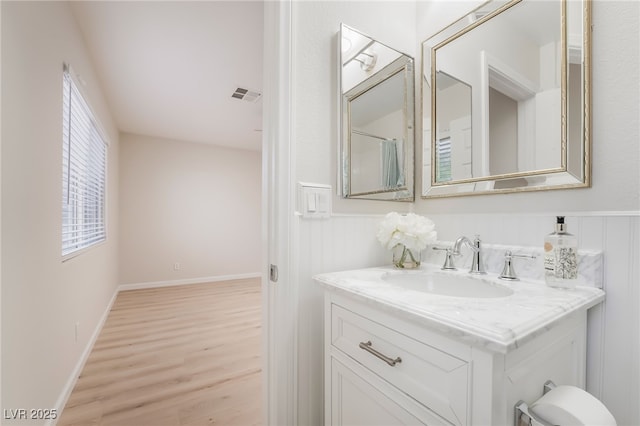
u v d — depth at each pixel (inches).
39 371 54.2
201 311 134.6
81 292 85.8
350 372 32.5
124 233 177.0
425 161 50.1
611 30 31.3
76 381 75.8
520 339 19.6
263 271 42.2
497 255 38.9
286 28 40.7
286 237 39.6
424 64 50.7
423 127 50.4
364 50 46.9
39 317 54.7
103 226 132.9
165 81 114.5
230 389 72.5
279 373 39.1
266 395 40.9
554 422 22.5
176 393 70.8
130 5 75.5
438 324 22.4
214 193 206.1
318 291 41.9
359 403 31.2
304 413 40.6
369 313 30.1
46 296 58.4
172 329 112.2
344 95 44.5
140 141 183.0
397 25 51.6
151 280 184.1
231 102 134.0
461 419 21.4
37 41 56.2
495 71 41.1
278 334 39.2
